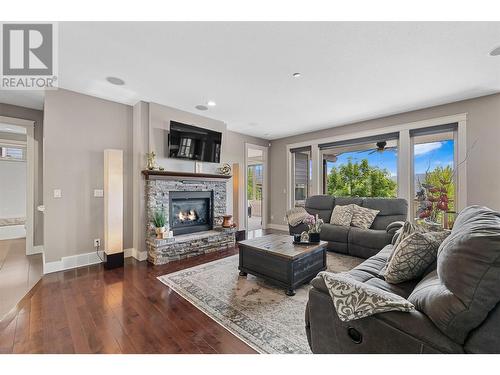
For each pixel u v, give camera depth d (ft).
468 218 4.27
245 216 19.38
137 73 9.12
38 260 11.85
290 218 14.56
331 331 4.02
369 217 12.84
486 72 9.03
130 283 9.01
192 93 11.12
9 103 12.27
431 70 8.88
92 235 11.35
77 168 10.97
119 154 11.12
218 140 15.05
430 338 3.10
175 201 13.26
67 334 5.89
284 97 11.59
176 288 8.55
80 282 9.11
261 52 7.68
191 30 6.58
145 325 6.30
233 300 7.65
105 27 6.44
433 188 12.30
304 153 20.35
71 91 10.82
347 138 16.62
